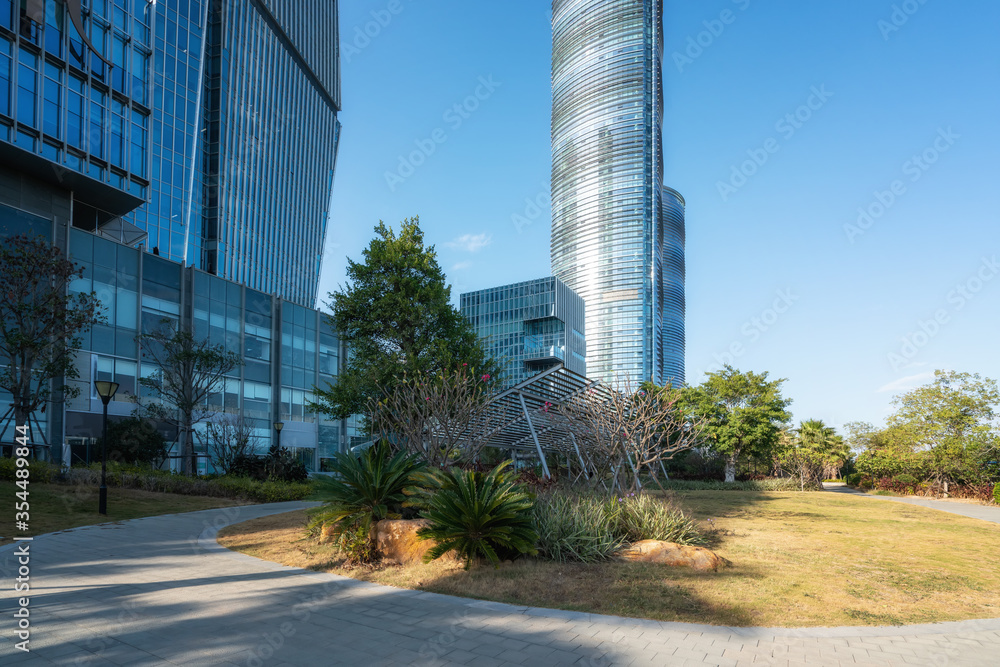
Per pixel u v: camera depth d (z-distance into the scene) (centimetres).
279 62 8688
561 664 502
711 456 4250
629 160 16675
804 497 2800
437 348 1942
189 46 6125
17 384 2009
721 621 636
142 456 2712
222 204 7006
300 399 4362
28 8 3191
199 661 500
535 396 1720
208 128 7000
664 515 1129
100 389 1548
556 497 1155
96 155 3600
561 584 789
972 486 3197
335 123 10975
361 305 2039
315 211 9931
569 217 17962
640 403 1642
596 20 17900
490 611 664
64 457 2738
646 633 588
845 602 735
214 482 2248
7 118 3055
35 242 2111
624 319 16038
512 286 13875
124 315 3148
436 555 847
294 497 2270
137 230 4200
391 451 1328
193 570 888
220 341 3759
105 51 3719
